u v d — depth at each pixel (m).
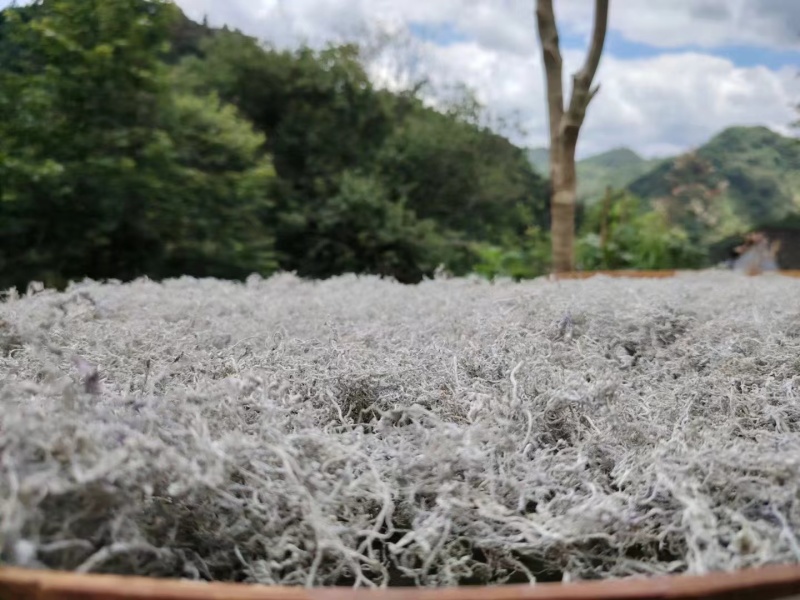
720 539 0.39
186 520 0.40
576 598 0.26
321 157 8.59
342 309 1.08
